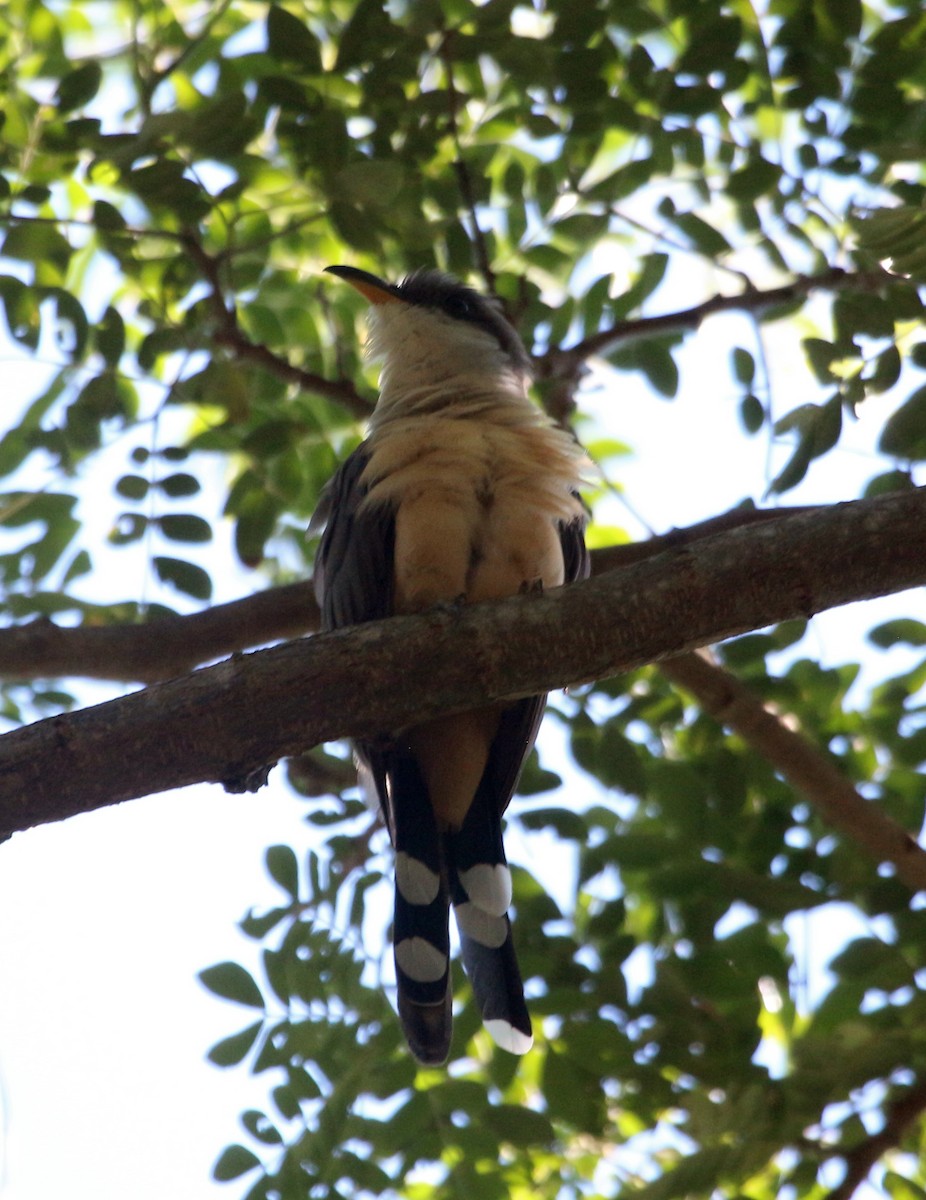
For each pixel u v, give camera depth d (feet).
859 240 29.58
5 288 34.60
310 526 35.24
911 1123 31.68
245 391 35.12
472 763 31.37
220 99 31.55
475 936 30.73
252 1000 32.24
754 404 35.58
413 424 31.55
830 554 23.77
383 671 23.97
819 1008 33.35
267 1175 31.24
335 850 35.76
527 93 35.19
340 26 36.40
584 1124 31.37
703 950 32.99
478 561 30.48
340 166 32.71
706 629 24.34
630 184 35.58
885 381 31.40
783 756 34.14
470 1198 31.30
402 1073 32.22
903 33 34.06
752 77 35.40
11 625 35.09
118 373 35.12
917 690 36.88
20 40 36.86
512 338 36.65
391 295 36.37
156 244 36.37
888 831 33.91
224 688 23.39
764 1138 30.68
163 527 35.88
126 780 23.16
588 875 33.91
